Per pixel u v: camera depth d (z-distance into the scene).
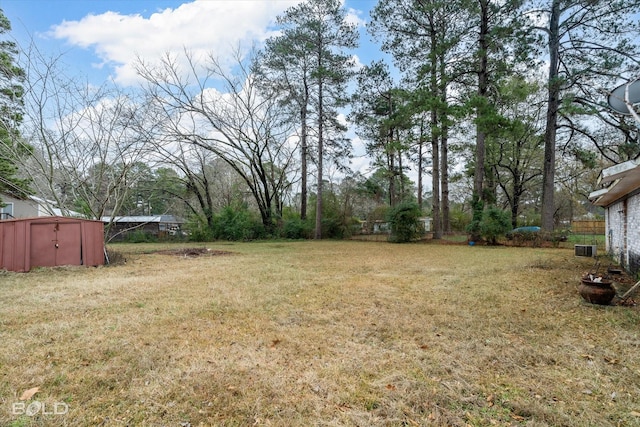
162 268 8.24
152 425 1.93
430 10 14.33
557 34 13.67
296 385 2.36
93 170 10.16
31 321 3.82
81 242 8.48
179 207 25.66
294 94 18.89
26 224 7.88
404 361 2.75
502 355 2.86
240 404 2.13
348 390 2.30
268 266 8.51
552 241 14.09
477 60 14.33
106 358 2.79
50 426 1.90
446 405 2.13
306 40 18.00
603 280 4.51
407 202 17.75
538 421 1.96
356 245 15.82
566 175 22.45
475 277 6.66
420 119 16.88
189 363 2.70
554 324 3.65
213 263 9.22
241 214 19.84
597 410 2.06
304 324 3.71
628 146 13.29
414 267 8.22
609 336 3.28
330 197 21.75
